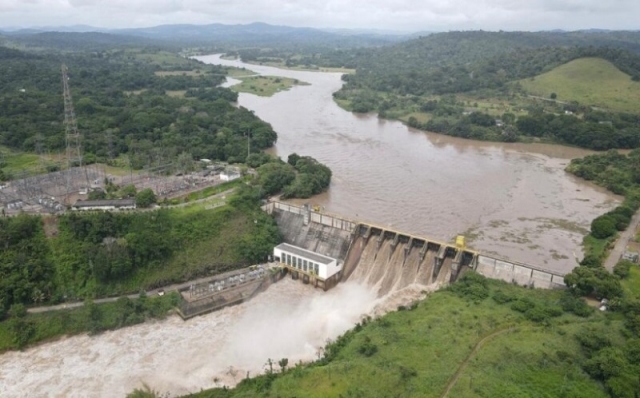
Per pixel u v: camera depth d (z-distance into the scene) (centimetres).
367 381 8144
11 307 10869
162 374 9788
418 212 16225
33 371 9838
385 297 12094
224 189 15975
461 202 17288
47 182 15838
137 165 18225
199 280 12838
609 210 16650
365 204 16838
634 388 7362
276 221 15425
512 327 9369
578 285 10300
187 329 11212
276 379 8844
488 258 11781
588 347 8500
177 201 14562
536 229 15000
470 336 9106
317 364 9269
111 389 9394
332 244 14100
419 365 8431
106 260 11969
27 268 11456
